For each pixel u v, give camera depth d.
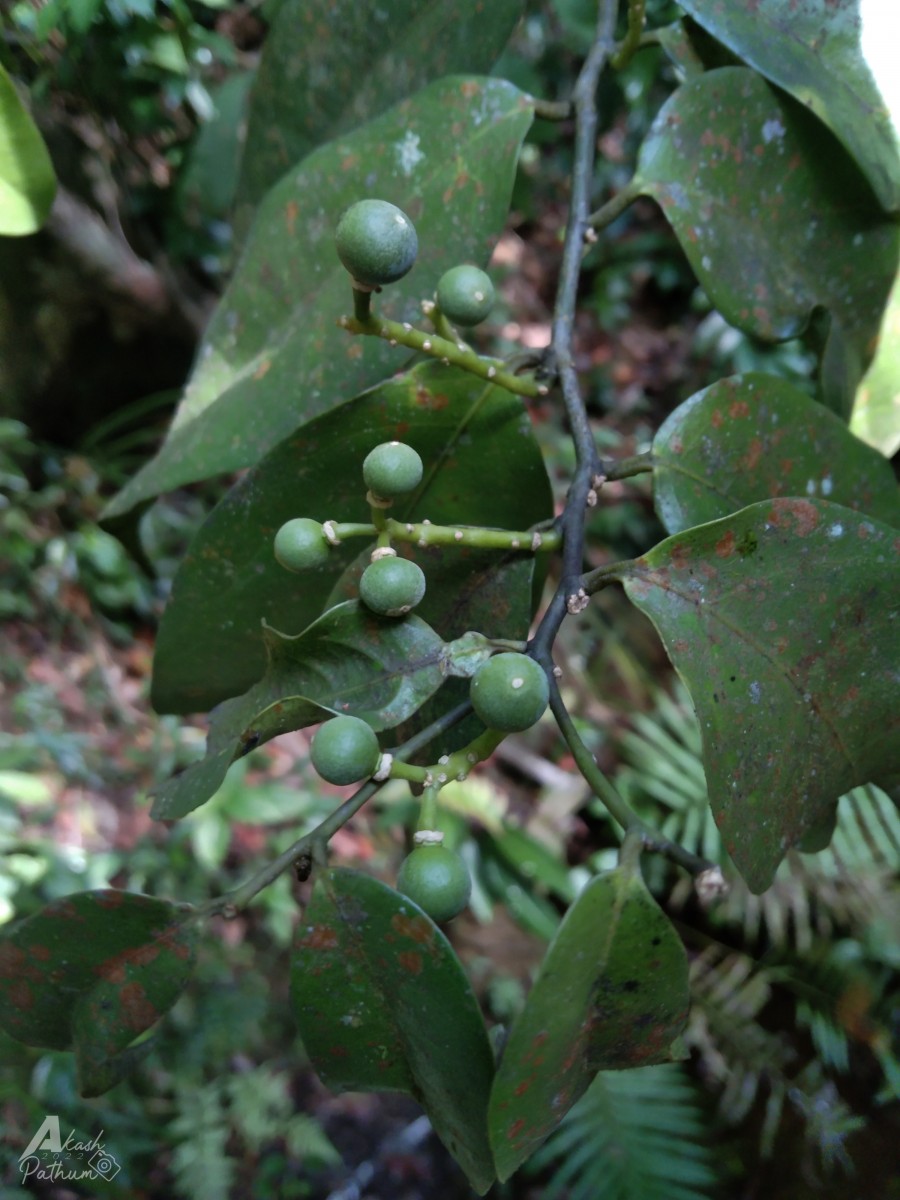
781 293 0.23
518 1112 0.14
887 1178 0.37
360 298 0.17
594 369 0.79
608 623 0.65
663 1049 0.15
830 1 0.21
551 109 0.23
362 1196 0.43
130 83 0.39
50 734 0.55
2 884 0.46
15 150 0.23
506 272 0.78
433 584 0.20
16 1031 0.16
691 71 0.24
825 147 0.23
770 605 0.17
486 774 0.58
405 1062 0.16
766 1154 0.39
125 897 0.15
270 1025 0.48
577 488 0.19
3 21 0.33
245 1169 0.43
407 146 0.23
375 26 0.27
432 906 0.14
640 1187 0.39
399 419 0.21
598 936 0.14
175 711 0.25
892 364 0.24
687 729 0.53
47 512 0.61
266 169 0.29
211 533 0.22
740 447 0.20
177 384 0.60
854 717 0.17
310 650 0.16
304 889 0.53
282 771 0.57
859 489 0.21
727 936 0.47
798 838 0.17
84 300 0.51
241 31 0.46
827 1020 0.42
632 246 0.80
